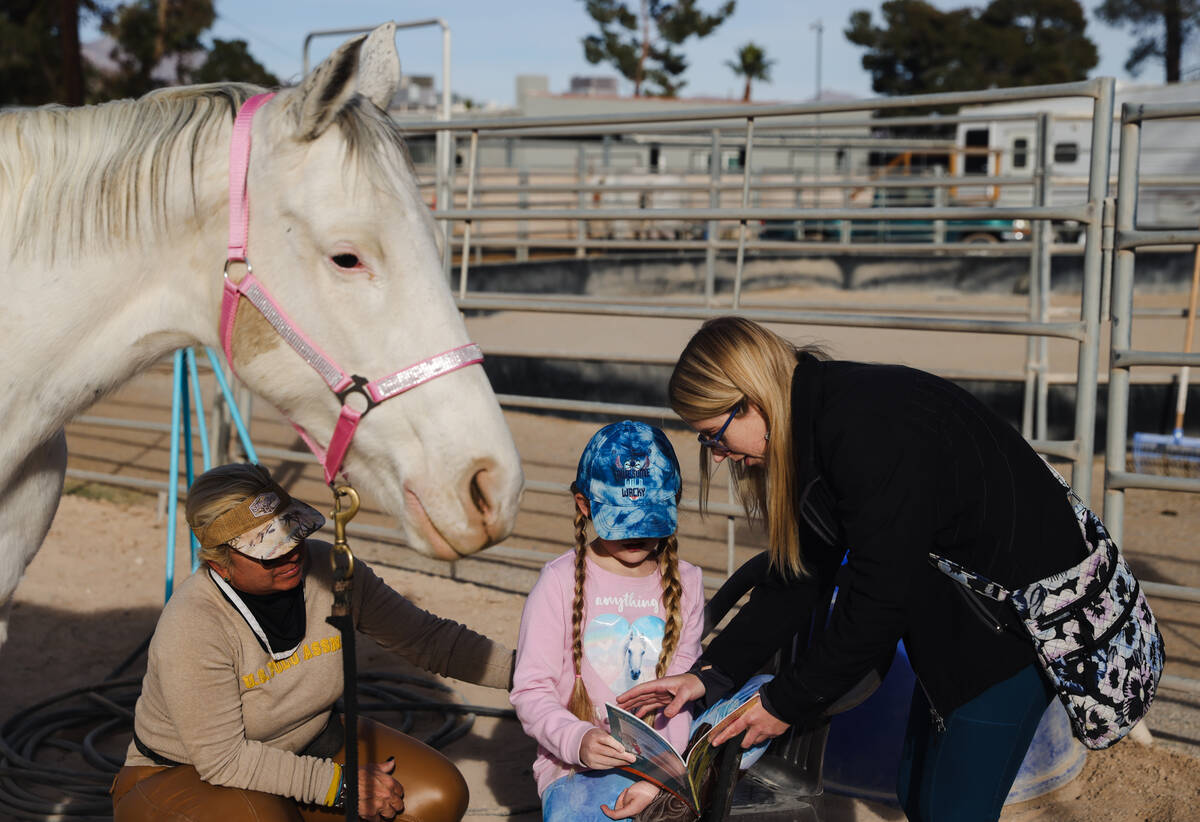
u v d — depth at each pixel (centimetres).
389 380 160
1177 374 604
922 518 164
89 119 170
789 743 208
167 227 167
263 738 201
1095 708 173
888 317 322
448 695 331
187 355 366
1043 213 302
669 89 4159
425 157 1842
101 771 279
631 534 178
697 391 177
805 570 195
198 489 185
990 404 630
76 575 432
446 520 160
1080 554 177
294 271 161
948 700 182
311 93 154
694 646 204
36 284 168
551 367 704
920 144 790
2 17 1938
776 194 1689
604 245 787
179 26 2098
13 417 172
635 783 181
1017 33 3644
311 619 201
